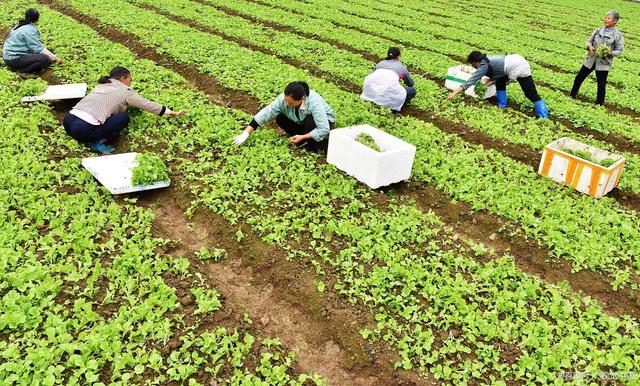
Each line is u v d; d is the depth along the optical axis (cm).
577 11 3167
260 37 1656
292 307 625
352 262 672
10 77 1155
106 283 604
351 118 1074
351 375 546
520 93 1369
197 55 1395
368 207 801
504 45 1925
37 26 1546
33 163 807
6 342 516
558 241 748
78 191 771
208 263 679
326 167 892
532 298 640
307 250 697
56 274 605
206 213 758
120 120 889
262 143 940
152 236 709
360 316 600
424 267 678
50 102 1057
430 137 1041
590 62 1318
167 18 1811
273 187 827
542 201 845
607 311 652
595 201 862
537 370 537
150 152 862
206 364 522
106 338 524
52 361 497
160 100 1069
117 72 908
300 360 561
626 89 1516
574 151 927
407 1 2808
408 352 556
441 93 1320
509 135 1102
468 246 746
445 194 871
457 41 1964
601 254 727
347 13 2297
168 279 628
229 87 1216
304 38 1716
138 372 497
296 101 855
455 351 559
